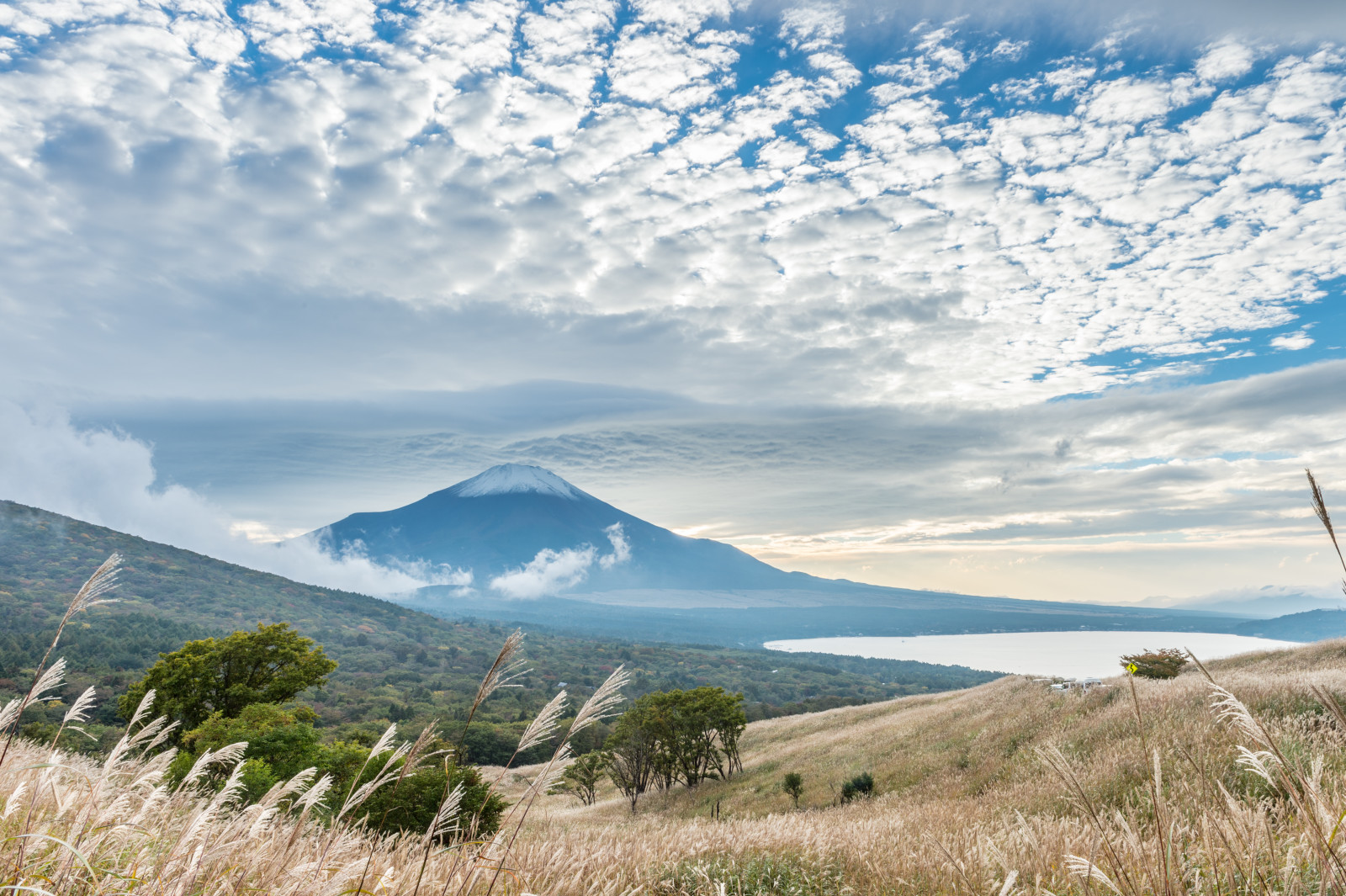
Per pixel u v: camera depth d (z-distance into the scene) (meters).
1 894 2.56
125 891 2.71
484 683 2.47
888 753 39.47
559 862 4.71
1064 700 35.31
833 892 8.03
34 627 164.75
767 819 14.48
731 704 54.00
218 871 2.81
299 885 2.84
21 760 3.44
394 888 3.09
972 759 29.83
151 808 3.26
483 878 3.71
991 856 5.36
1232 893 3.04
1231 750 9.55
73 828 2.87
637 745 55.47
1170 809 3.78
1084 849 5.55
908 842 9.23
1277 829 3.69
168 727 3.17
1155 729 14.73
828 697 144.12
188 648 38.22
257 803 2.96
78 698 2.98
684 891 7.05
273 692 39.19
